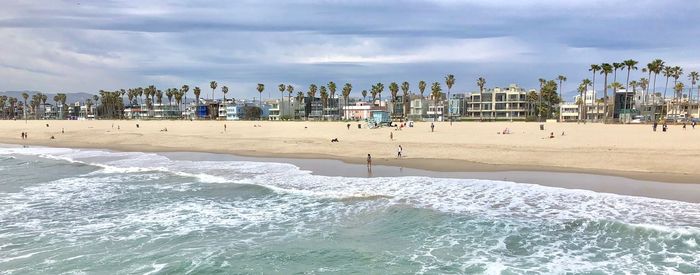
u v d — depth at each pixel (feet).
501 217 64.28
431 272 47.26
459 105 553.23
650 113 467.93
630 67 366.43
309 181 93.76
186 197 81.66
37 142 227.40
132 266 49.70
